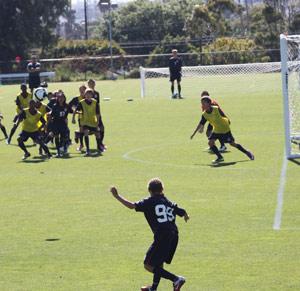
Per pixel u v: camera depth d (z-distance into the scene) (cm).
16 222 3186
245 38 16262
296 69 6009
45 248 2755
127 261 2561
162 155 4938
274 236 2817
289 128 4628
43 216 3281
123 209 3362
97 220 3167
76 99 5200
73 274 2431
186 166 4469
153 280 2184
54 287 2306
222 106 8031
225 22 18075
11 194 3809
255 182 3881
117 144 5538
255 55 15012
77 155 5062
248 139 5528
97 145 5209
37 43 17338
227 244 2730
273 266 2452
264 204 3362
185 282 2316
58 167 4597
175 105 8362
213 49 15488
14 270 2492
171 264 2506
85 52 17275
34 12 16962
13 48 16988
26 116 4969
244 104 8138
